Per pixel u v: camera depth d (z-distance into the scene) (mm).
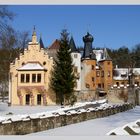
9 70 70500
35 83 66750
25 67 67438
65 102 62406
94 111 37969
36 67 66875
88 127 28594
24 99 67250
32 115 24984
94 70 91812
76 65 81062
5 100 84000
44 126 25922
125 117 40531
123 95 81250
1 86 86000
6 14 41156
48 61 67688
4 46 47469
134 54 136750
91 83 90812
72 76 62875
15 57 72438
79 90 79562
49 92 66250
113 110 46594
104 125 30531
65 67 62312
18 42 75312
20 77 67375
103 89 91062
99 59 106312
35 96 66875
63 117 29625
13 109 51781
